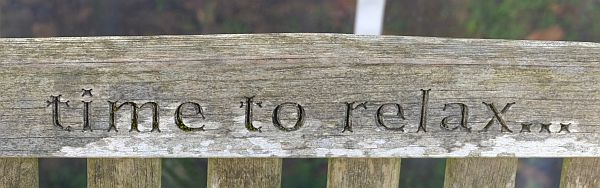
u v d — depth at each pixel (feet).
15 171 2.64
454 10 3.66
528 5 3.63
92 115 2.55
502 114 2.62
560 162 3.89
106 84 2.54
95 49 2.52
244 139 2.59
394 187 2.72
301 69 2.56
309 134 2.60
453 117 2.61
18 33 3.61
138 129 2.57
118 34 3.65
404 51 2.57
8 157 2.58
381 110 2.60
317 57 2.56
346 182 2.70
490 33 3.65
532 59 2.59
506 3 3.63
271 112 2.58
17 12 3.60
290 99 2.57
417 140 2.62
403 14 3.66
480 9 3.64
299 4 3.69
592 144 2.66
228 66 2.54
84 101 2.54
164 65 2.53
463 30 3.66
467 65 2.58
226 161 2.67
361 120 2.60
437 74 2.58
